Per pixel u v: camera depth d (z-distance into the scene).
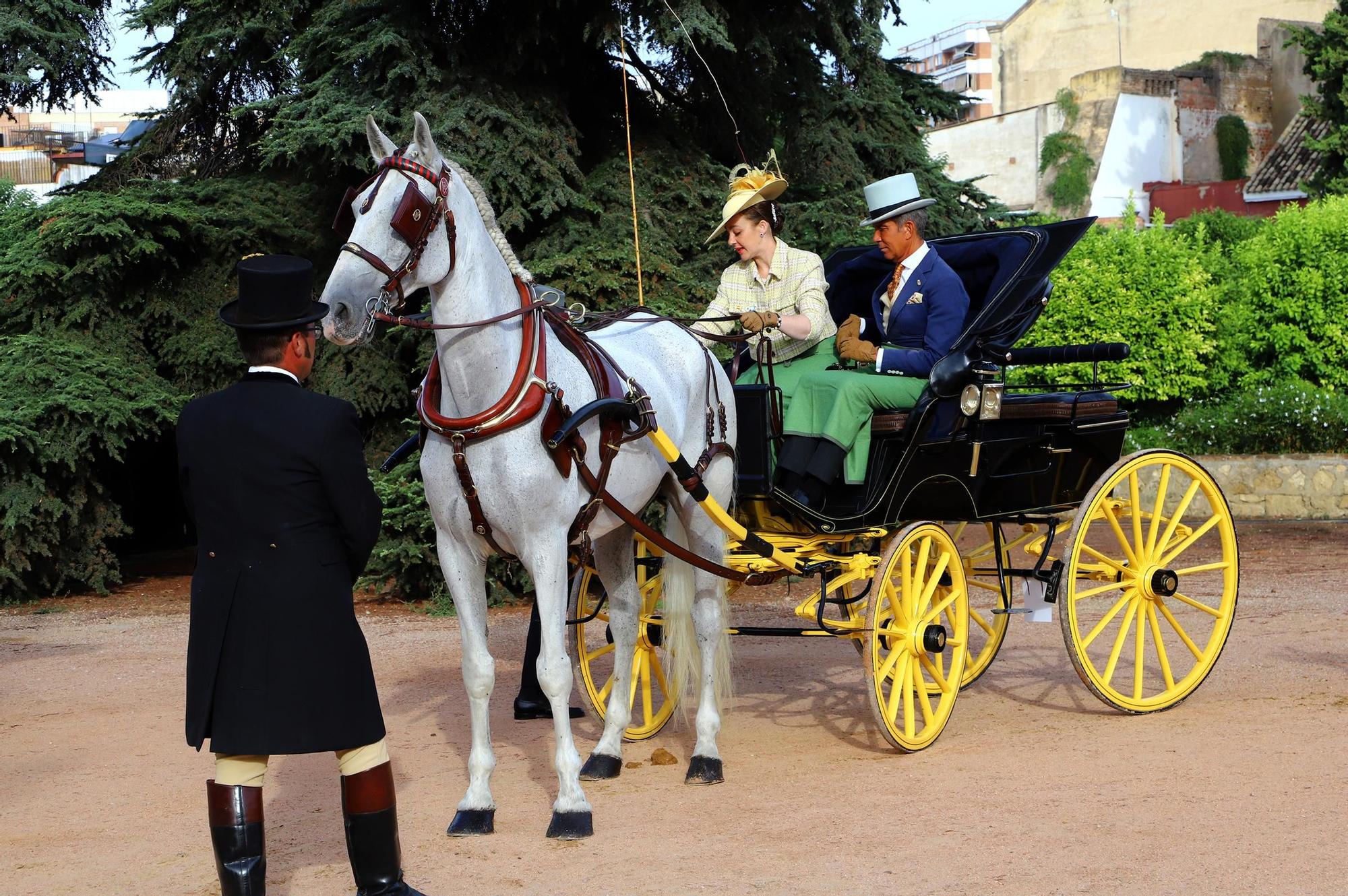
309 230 13.67
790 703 7.37
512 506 4.80
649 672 6.64
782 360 6.65
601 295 11.87
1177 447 17.36
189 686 3.80
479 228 4.88
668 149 13.59
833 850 4.62
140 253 12.64
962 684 7.54
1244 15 39.72
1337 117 26.86
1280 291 17.97
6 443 11.81
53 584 12.83
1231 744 5.88
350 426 3.84
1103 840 4.60
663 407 5.56
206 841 5.14
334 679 3.77
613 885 4.36
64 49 15.38
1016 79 44.44
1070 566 6.52
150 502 17.09
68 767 6.45
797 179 14.28
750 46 13.07
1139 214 36.19
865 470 6.12
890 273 7.07
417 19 12.38
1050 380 18.22
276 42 14.60
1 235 13.75
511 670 8.70
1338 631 8.94
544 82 13.13
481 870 4.56
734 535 5.71
